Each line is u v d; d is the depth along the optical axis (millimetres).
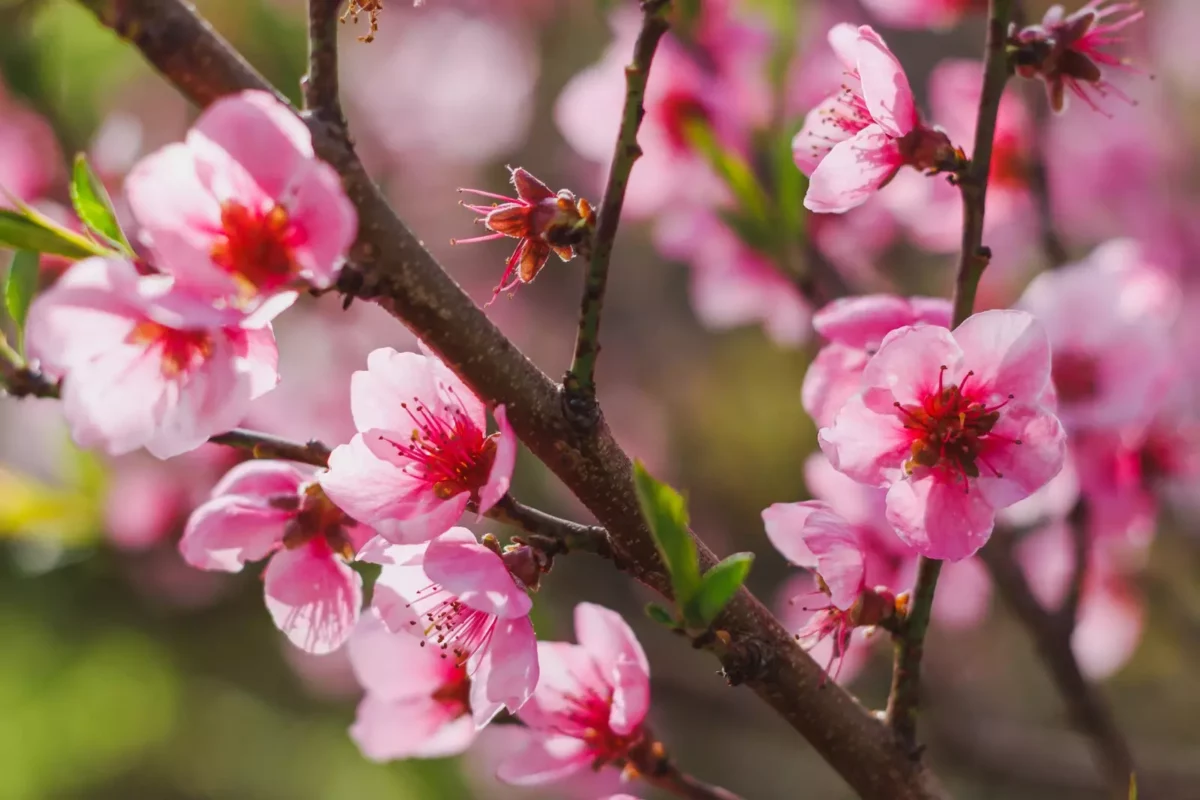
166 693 1556
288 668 1567
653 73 1006
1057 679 954
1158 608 1103
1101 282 970
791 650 850
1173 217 1193
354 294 826
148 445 840
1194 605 1212
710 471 1716
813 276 976
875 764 853
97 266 819
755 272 1028
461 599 835
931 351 846
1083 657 1036
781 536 867
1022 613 957
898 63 856
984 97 860
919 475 846
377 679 890
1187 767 1154
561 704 871
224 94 820
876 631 866
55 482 1230
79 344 837
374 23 838
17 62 1146
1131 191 1178
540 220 844
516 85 1806
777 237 971
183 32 818
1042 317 969
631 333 1792
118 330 838
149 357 840
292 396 1294
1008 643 1583
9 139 1205
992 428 846
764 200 971
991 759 1260
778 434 1720
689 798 873
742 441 1732
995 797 1371
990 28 862
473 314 833
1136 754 1238
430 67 1798
